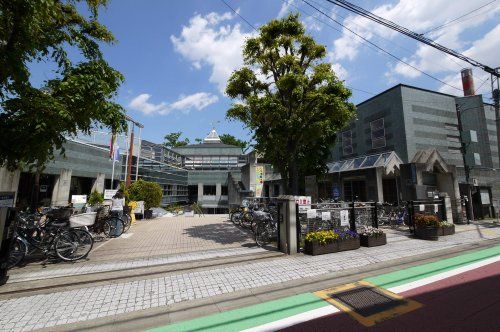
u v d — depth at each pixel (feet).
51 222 22.71
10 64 13.84
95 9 20.77
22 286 15.74
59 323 11.72
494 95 44.70
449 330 10.72
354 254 22.99
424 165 44.57
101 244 27.86
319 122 30.48
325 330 10.87
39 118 15.55
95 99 18.48
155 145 89.61
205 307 13.19
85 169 63.93
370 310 12.58
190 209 82.99
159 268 19.22
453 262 20.45
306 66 32.68
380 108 58.54
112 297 14.34
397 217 40.65
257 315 12.25
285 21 30.42
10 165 18.42
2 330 11.13
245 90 32.04
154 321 11.85
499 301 13.28
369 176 48.85
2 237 15.85
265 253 23.47
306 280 16.79
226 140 159.94
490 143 63.57
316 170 45.39
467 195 49.01
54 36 17.88
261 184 62.64
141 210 52.95
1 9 13.10
